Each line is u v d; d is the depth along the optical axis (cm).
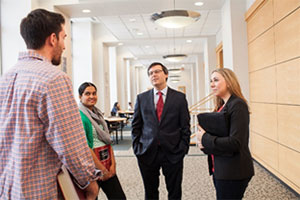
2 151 99
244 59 463
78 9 505
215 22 718
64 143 96
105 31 886
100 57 884
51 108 96
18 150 95
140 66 1994
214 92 177
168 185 222
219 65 815
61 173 105
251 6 419
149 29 782
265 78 375
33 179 96
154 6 510
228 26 485
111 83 1223
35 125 97
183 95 228
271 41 347
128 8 512
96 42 885
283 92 313
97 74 878
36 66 102
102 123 218
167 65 1959
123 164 468
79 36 837
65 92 102
